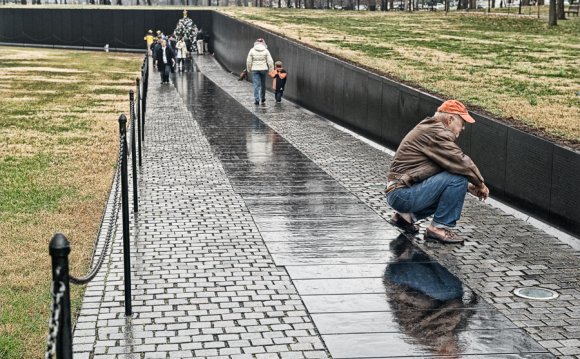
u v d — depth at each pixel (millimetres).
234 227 10141
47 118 21625
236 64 39969
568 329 6855
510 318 7102
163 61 33406
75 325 6828
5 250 9281
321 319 7020
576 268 8594
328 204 11500
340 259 8812
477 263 8742
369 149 16641
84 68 42656
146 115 22281
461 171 9344
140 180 13164
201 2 76312
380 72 19625
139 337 6590
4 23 67625
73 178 13492
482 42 32969
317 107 22625
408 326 6887
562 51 28750
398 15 55625
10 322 6996
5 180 13305
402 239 9680
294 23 43469
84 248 9273
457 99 15641
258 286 7883
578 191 9773
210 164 14656
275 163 14844
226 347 6406
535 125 12547
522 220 10750
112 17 61562
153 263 8594
